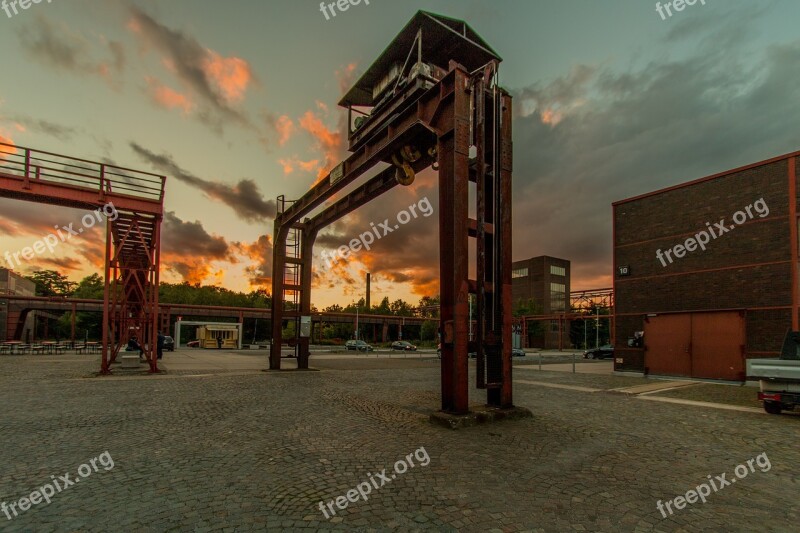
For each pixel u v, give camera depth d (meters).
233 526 3.96
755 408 10.67
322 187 17.33
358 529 3.93
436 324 79.38
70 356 30.38
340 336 90.12
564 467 5.79
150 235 20.72
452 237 9.40
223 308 64.06
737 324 16.47
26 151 15.84
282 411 9.70
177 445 6.75
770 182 16.12
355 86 14.39
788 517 4.31
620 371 20.80
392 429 7.97
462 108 9.47
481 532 3.89
